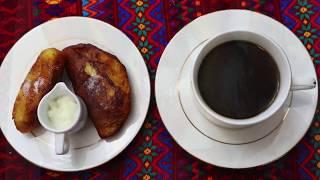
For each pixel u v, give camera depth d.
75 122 0.32
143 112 0.34
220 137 0.32
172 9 0.38
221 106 0.31
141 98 0.34
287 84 0.29
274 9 0.37
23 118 0.34
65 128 0.32
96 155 0.34
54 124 0.33
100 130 0.34
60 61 0.34
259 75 0.31
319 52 0.36
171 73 0.33
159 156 0.35
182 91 0.33
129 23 0.38
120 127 0.34
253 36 0.31
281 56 0.30
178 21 0.38
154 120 0.36
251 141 0.32
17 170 0.36
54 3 0.39
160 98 0.33
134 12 0.38
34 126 0.35
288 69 0.30
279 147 0.32
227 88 0.31
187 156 0.35
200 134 0.33
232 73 0.31
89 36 0.36
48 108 0.33
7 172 0.36
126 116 0.34
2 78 0.36
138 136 0.35
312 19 0.37
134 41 0.37
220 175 0.35
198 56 0.30
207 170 0.35
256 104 0.30
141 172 0.35
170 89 0.33
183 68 0.33
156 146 0.35
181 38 0.34
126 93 0.34
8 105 0.35
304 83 0.29
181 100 0.33
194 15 0.38
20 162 0.36
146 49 0.37
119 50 0.35
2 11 0.39
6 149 0.36
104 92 0.34
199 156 0.32
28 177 0.36
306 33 0.37
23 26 0.38
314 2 0.37
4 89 0.35
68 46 0.36
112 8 0.38
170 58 0.33
